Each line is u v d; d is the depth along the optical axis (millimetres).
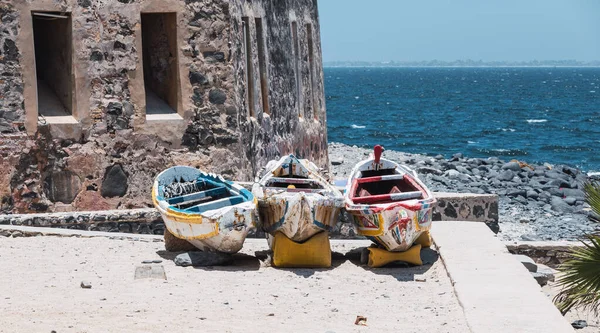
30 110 16375
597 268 11211
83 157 16812
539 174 35781
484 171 36438
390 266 13023
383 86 181000
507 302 10188
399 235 12562
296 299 10891
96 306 10086
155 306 10211
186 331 9172
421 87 175000
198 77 17484
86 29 16688
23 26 16219
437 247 13625
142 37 18219
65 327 9102
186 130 17469
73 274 11773
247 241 15227
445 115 86312
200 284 11523
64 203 16734
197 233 12734
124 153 17094
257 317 9914
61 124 16641
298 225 12570
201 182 14539
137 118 17125
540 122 76938
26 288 10906
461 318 9836
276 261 12852
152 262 12773
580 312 12977
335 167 34438
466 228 14953
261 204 12930
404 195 13461
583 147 55312
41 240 13961
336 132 65375
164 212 13180
